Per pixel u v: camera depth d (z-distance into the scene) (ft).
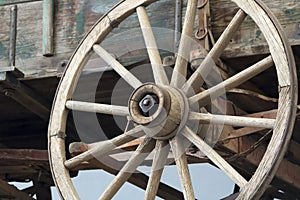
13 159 43.98
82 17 42.47
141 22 38.88
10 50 43.27
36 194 48.16
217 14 39.81
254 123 35.99
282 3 38.88
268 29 36.19
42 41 42.80
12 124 47.26
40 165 45.24
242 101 41.06
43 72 42.50
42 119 46.01
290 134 35.06
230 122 36.58
